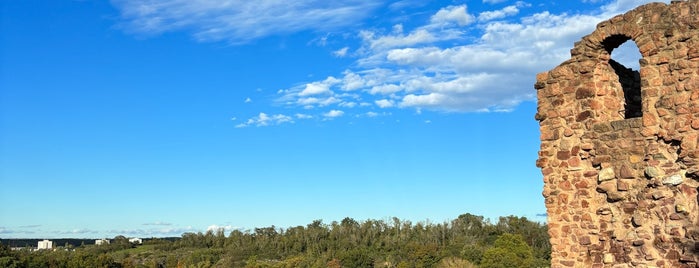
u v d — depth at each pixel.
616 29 12.09
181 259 134.50
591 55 12.57
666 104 11.17
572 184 12.51
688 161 10.69
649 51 11.54
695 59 10.85
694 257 10.42
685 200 10.75
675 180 10.87
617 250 11.63
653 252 11.06
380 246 115.75
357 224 131.38
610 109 12.66
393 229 124.31
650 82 11.47
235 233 150.62
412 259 96.44
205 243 158.50
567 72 12.89
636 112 13.52
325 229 137.38
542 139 13.13
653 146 11.29
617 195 11.70
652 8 11.59
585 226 12.18
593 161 12.22
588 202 12.20
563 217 12.55
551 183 12.84
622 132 11.81
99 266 98.12
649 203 11.24
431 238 109.88
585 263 12.09
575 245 12.27
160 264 133.00
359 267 104.50
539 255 79.06
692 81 10.84
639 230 11.34
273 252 132.38
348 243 120.69
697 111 10.70
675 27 11.20
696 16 10.92
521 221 105.56
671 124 11.07
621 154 11.78
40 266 86.19
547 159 12.98
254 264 112.38
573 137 12.62
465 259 83.56
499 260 73.62
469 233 109.25
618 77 13.16
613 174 11.84
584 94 12.57
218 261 128.25
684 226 10.70
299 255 123.31
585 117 12.50
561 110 12.88
